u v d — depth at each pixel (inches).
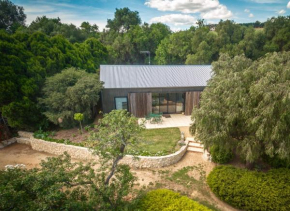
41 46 637.3
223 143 324.2
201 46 1407.5
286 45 1364.4
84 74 599.8
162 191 282.2
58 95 495.2
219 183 293.0
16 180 204.4
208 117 310.5
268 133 270.2
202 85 623.5
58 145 458.6
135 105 621.0
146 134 514.6
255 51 1427.2
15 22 1653.5
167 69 698.2
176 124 584.1
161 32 2007.9
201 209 240.5
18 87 504.7
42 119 541.6
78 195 243.8
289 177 288.8
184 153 443.8
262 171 342.6
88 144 437.1
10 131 547.8
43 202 185.9
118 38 1716.3
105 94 603.2
